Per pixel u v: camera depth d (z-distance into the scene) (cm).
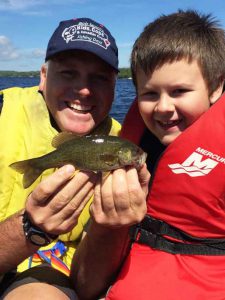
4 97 49
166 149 41
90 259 38
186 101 41
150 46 42
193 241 39
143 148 47
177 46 40
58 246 45
